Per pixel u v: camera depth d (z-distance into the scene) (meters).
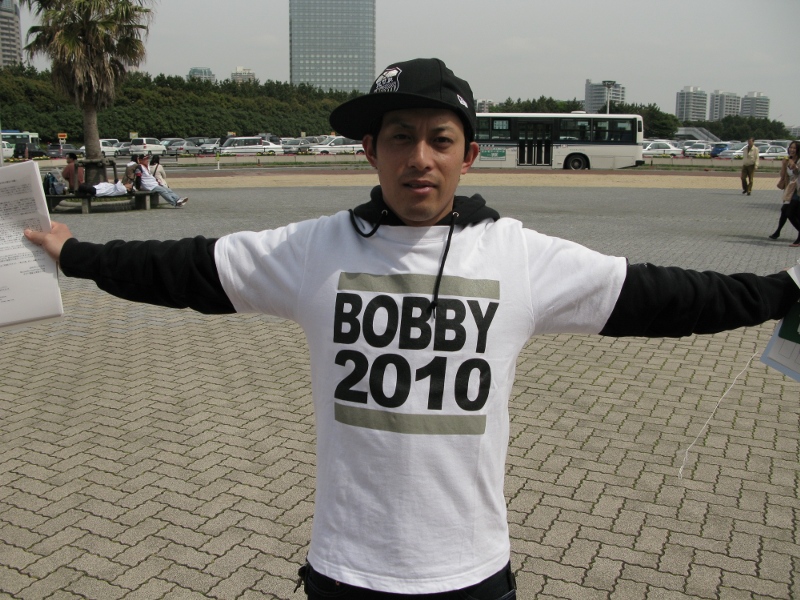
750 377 6.08
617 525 3.78
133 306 8.36
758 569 3.41
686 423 5.10
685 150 52.16
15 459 4.47
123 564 3.41
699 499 4.05
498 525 1.68
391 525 1.57
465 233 1.67
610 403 5.47
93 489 4.10
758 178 31.06
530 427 5.01
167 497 4.02
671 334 1.72
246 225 14.81
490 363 1.61
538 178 30.12
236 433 4.87
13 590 3.22
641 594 3.23
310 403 5.41
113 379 5.93
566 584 3.30
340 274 1.66
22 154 43.25
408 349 1.60
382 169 1.64
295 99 87.81
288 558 3.47
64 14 17.34
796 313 1.78
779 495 4.09
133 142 50.84
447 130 1.61
